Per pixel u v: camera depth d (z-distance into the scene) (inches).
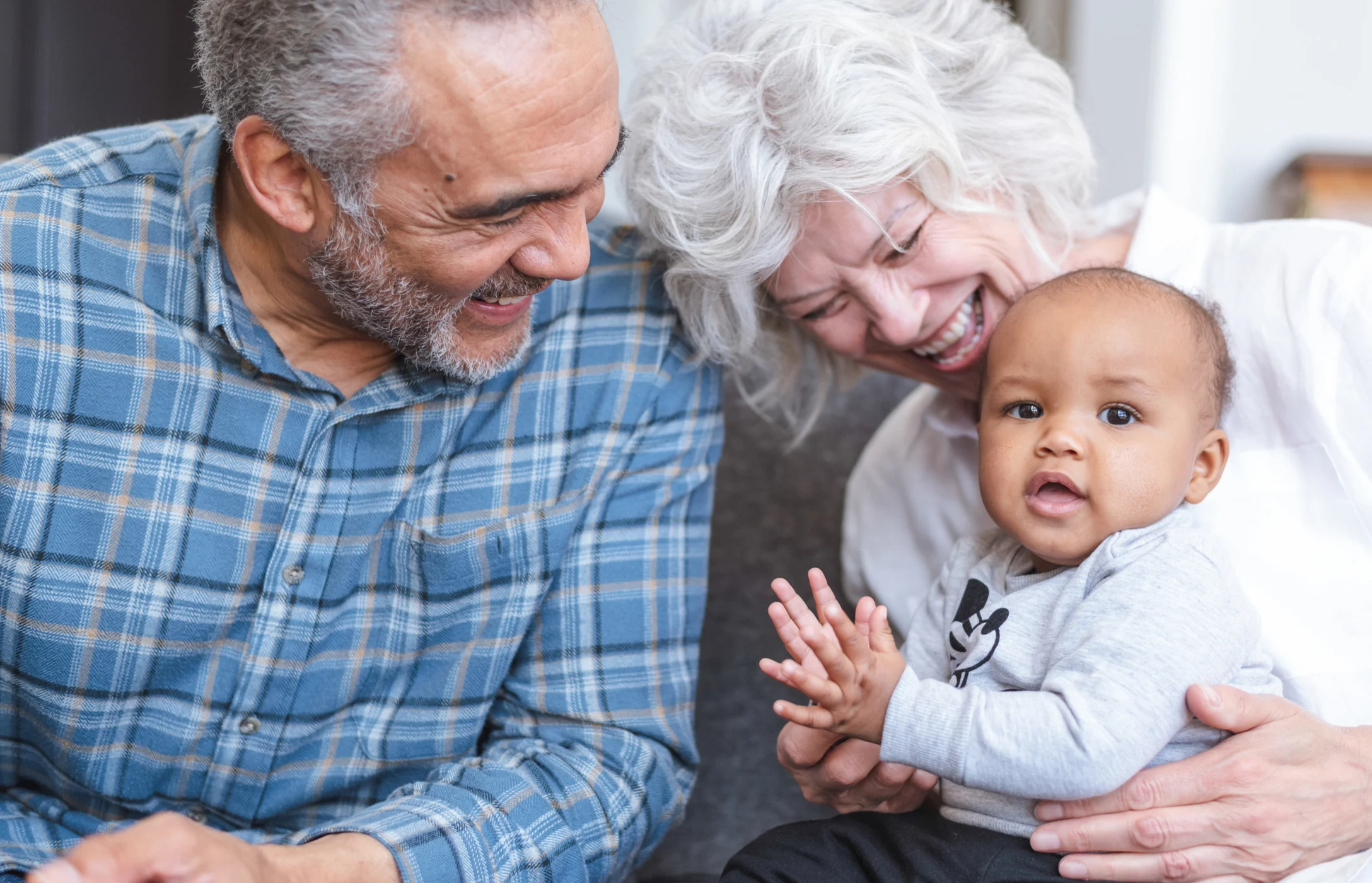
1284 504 46.6
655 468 50.4
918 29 48.9
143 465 43.3
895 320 49.1
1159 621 38.9
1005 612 43.4
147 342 43.3
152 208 44.6
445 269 39.9
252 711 45.1
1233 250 50.2
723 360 53.2
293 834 46.9
